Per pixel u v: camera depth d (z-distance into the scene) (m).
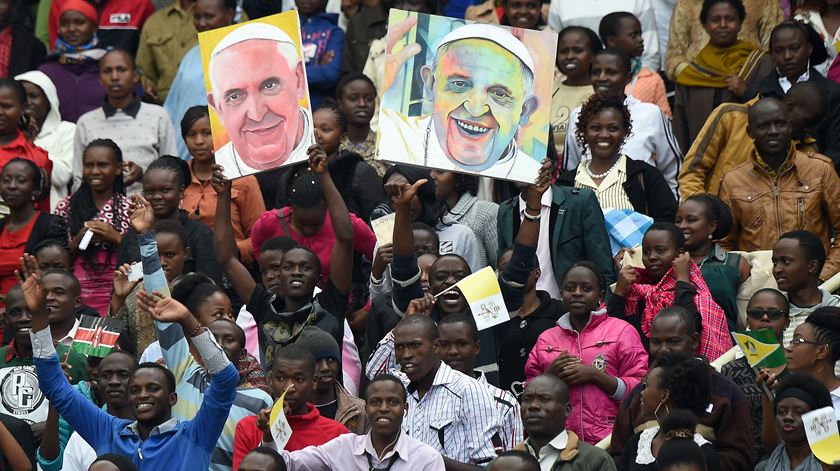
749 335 33.78
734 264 40.78
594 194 42.94
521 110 40.50
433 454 33.94
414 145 40.38
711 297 39.22
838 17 52.25
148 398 33.50
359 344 42.62
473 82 40.53
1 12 59.00
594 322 38.41
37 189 46.94
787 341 38.50
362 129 50.19
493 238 44.16
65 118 55.41
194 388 34.62
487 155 40.38
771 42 48.34
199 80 54.31
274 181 48.94
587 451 33.94
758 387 36.09
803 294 38.94
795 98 45.84
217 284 43.53
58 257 44.09
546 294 40.00
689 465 31.70
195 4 56.16
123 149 51.66
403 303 39.09
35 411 38.75
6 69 58.03
